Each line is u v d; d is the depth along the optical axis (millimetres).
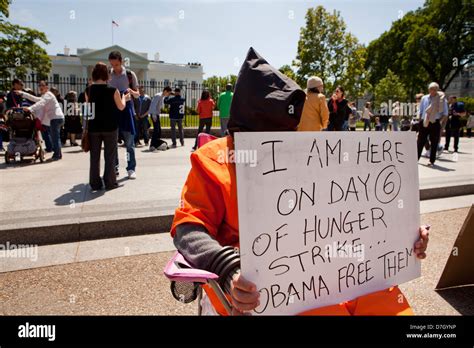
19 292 2664
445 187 5883
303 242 1261
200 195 1308
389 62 44938
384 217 1449
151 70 53719
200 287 1618
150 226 3924
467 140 17453
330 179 1315
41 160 7629
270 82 1336
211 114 10500
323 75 28594
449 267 2736
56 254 3320
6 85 27578
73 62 48844
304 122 5598
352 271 1377
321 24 28328
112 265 3143
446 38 37969
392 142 1468
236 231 1324
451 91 62781
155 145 10133
